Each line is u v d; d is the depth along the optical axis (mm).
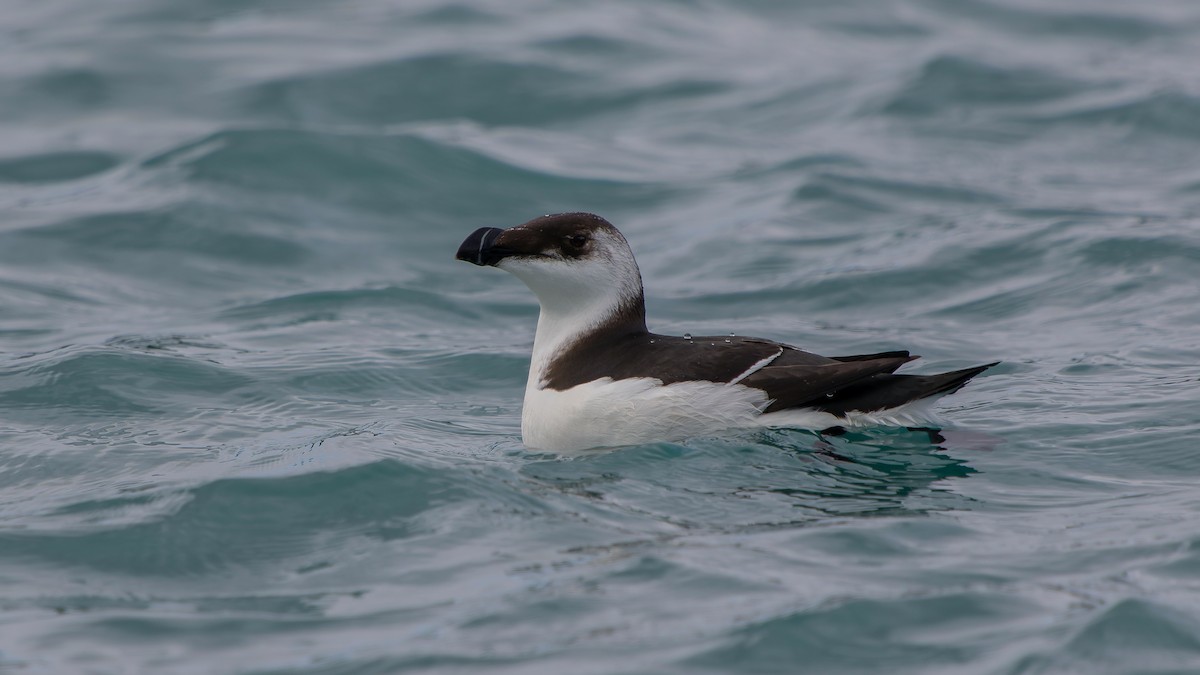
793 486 9484
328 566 8453
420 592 7977
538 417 10820
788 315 15180
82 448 10969
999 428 10750
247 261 17094
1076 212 17625
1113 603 7281
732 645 7086
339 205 18750
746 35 27359
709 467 9844
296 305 15664
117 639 7477
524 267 10953
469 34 26062
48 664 7172
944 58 24203
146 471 10320
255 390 12641
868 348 13828
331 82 23312
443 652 7137
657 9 28609
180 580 8352
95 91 22984
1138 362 12570
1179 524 8516
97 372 12766
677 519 8953
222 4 27844
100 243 17359
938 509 8984
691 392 10297
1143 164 20062
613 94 23703
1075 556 8055
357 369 13250
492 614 7555
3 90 22891
